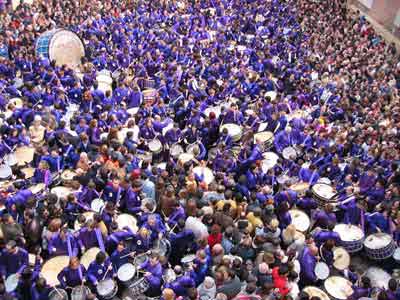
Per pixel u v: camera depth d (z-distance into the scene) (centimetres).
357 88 2339
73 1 3164
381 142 1867
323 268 1281
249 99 2236
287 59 2827
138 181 1403
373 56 2723
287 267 1170
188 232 1271
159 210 1402
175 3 3512
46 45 2408
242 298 1091
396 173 1662
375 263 1447
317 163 1717
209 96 2192
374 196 1593
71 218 1353
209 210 1339
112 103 2091
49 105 2050
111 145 1614
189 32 3092
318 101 2264
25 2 3164
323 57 2781
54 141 1636
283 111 2009
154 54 2558
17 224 1258
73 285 1130
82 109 2030
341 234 1424
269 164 1731
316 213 1424
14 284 1131
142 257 1233
